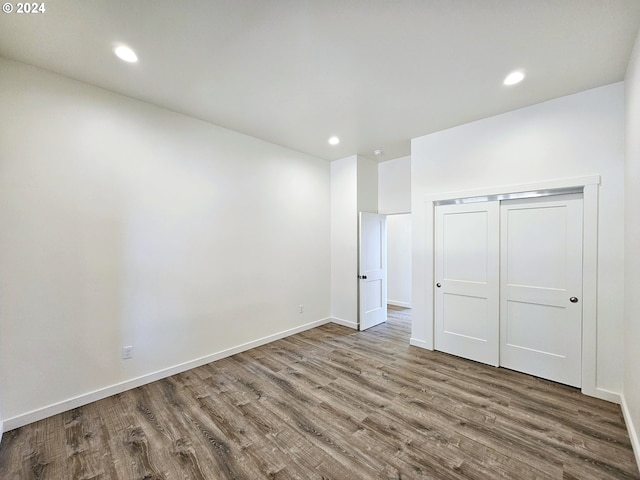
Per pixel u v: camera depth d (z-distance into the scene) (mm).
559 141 2717
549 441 1996
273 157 4023
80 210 2445
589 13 1684
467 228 3357
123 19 1743
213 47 2020
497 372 3037
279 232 4117
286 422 2229
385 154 4574
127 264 2717
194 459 1864
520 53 2074
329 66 2248
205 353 3297
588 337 2566
